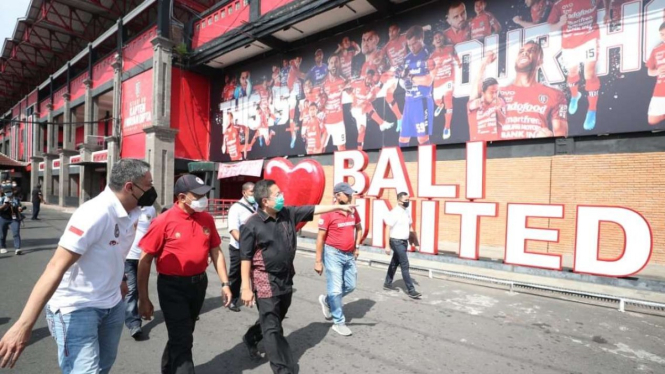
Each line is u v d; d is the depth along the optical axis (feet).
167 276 8.89
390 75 44.34
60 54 108.47
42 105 116.78
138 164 7.23
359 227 15.55
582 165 32.32
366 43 46.75
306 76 53.78
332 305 13.96
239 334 13.82
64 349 6.37
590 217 22.18
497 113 36.32
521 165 35.50
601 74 31.07
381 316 15.98
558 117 33.09
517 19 35.19
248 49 58.29
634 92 29.63
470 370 11.13
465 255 27.07
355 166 34.24
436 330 14.43
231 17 59.21
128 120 69.05
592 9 31.45
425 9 41.37
